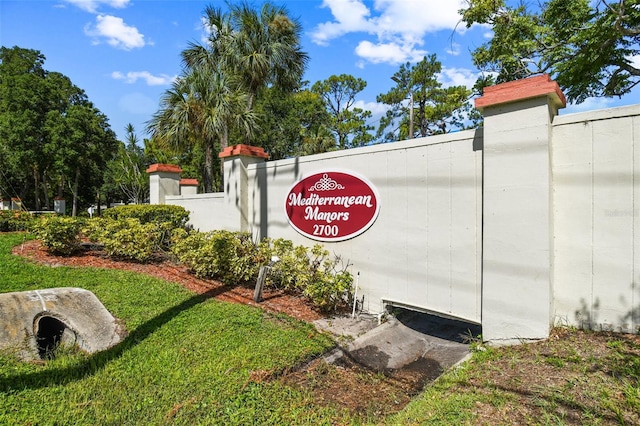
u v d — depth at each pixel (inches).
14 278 211.9
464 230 160.4
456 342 167.2
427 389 116.1
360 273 207.6
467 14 404.5
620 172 121.0
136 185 793.6
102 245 332.5
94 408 107.0
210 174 468.8
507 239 137.9
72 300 171.9
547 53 406.6
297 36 553.9
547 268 128.3
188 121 423.8
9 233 371.2
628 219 119.9
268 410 107.0
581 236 128.6
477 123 869.2
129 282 227.5
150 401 111.0
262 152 304.3
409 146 182.2
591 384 94.7
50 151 856.3
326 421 102.3
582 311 128.4
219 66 499.5
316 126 930.7
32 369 124.9
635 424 76.8
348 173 213.8
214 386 119.1
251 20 513.7
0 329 138.7
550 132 132.0
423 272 176.9
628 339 115.0
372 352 155.3
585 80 398.0
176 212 364.8
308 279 207.5
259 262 238.7
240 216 293.3
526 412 87.3
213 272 244.7
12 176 1043.3
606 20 339.0
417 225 179.2
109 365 132.3
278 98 839.7
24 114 829.8
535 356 117.8
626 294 120.0
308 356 143.5
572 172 130.3
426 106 917.8
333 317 192.4
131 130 844.0
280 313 191.0
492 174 142.1
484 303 145.5
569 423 80.6
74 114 893.8
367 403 115.5
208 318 176.9
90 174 1080.8
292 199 253.8
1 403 104.9
